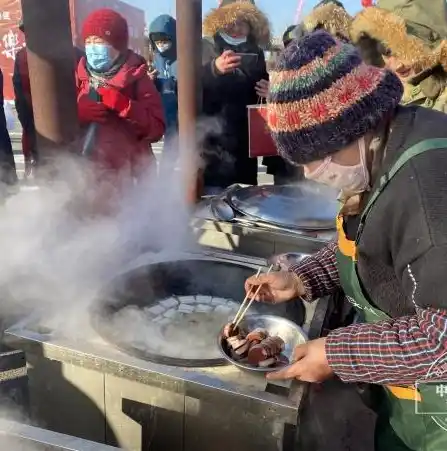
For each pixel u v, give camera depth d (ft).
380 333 2.72
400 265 2.60
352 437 3.76
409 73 5.82
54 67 3.91
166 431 3.74
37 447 2.74
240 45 9.26
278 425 3.43
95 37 6.93
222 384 3.35
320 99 2.48
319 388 3.81
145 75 7.63
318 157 2.64
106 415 3.87
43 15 3.73
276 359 3.53
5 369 5.20
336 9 7.29
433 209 2.39
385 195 2.60
